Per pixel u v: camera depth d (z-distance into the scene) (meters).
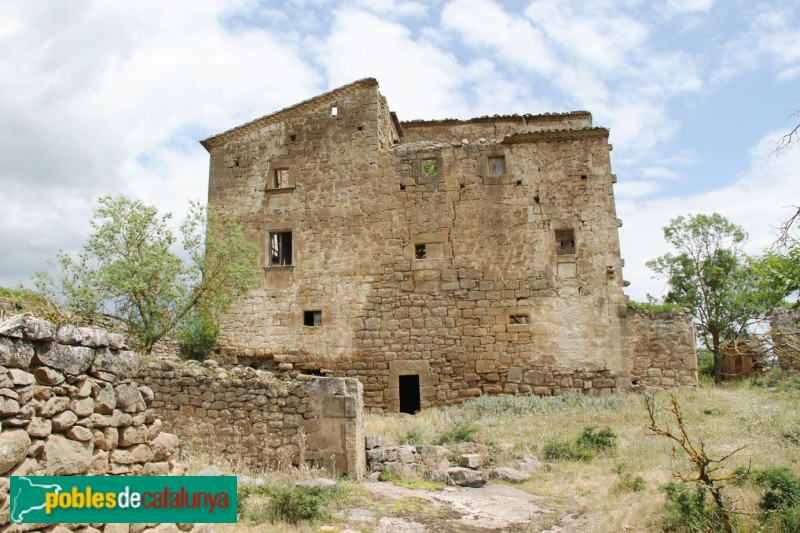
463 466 11.90
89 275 15.92
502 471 11.46
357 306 20.83
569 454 12.78
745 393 18.48
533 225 20.44
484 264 20.44
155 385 11.51
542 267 20.14
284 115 22.56
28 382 4.55
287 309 21.28
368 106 22.05
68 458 4.89
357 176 21.64
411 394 21.42
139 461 5.87
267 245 21.91
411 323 20.42
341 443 10.63
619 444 13.33
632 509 9.01
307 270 21.41
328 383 10.92
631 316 19.64
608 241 19.98
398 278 20.75
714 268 25.50
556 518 8.89
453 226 20.80
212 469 9.59
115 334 5.64
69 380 5.02
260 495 9.09
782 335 7.86
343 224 21.45
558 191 20.53
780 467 9.59
